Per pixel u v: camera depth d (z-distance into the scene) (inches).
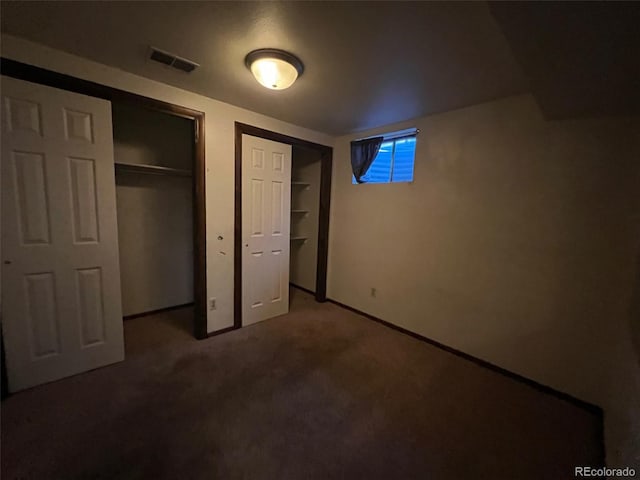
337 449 57.2
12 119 63.1
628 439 46.9
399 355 95.6
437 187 99.7
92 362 79.6
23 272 67.6
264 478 50.5
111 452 53.7
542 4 35.4
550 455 57.6
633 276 63.1
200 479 49.7
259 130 104.4
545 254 78.0
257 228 112.0
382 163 119.2
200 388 74.0
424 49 59.2
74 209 72.8
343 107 93.7
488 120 86.4
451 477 52.3
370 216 123.0
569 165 73.2
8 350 67.1
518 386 80.7
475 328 92.6
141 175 115.8
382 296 120.3
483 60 62.2
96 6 49.8
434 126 99.3
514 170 82.1
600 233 69.7
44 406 64.8
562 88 56.4
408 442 59.6
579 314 73.4
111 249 79.4
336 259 140.3
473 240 91.7
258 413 66.0
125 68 73.1
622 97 58.5
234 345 97.6
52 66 65.6
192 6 49.0
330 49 60.2
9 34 60.0
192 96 87.1
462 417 67.6
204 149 91.9
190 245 132.9
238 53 63.7
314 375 82.1
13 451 53.1
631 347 53.3
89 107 71.6
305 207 155.3
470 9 46.6
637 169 64.5
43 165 67.6
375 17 49.8
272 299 122.3
